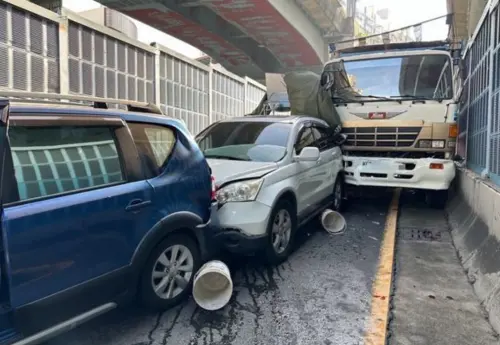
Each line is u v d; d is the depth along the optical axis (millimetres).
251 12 21781
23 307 2443
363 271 4637
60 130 2842
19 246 2420
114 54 9086
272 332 3295
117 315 3570
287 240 5027
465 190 6809
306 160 5340
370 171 7336
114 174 3127
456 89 7094
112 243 2979
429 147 7066
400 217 7277
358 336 3227
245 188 4414
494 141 5480
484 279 4039
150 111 3902
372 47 8078
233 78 16125
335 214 6402
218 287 3854
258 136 5629
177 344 3127
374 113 7402
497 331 3268
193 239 3844
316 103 7730
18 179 2512
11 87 6496
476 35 7246
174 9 21484
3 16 6332
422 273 4578
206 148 5699
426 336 3236
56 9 7664
